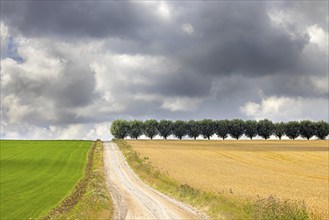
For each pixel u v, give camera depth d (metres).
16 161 96.62
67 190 60.03
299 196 46.59
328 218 32.69
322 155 114.69
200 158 106.88
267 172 77.50
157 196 44.91
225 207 32.88
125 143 142.62
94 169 82.50
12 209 47.59
